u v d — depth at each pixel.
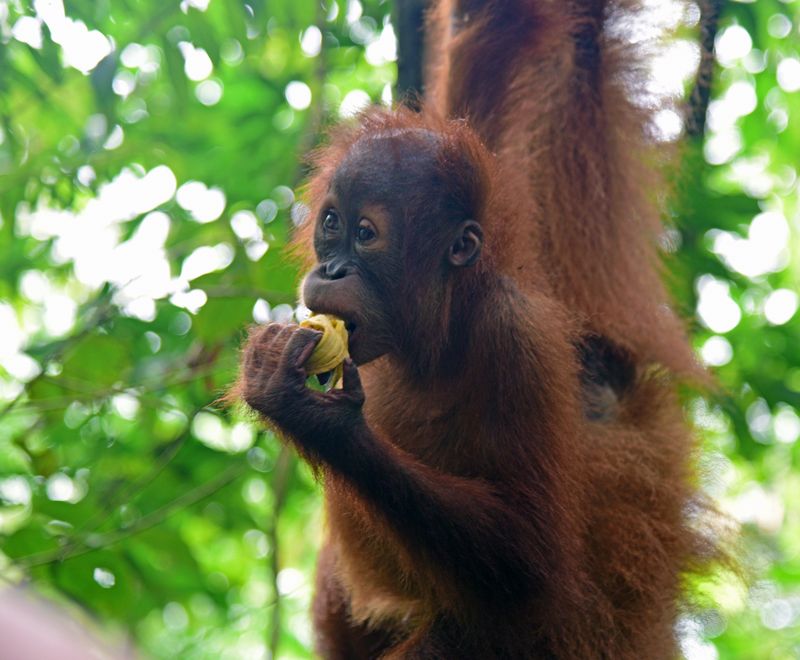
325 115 7.27
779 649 11.26
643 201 6.12
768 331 8.80
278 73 9.55
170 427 9.02
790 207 10.67
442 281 4.81
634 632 5.21
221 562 10.90
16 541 6.86
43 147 8.50
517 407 4.67
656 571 5.27
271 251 6.39
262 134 9.03
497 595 4.55
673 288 6.72
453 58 6.13
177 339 8.06
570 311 5.54
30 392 6.91
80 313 7.95
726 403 7.59
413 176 4.75
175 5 7.02
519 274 5.05
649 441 5.64
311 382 6.30
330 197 4.79
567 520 4.65
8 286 9.09
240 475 8.24
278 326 4.48
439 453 4.95
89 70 6.81
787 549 12.14
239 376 4.65
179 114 7.85
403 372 5.09
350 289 4.61
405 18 6.63
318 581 6.39
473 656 5.12
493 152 5.82
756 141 9.74
